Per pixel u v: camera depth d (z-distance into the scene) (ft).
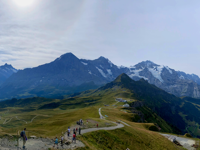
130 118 431.02
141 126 349.61
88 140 155.02
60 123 316.19
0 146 99.60
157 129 376.07
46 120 400.47
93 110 486.38
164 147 227.81
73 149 121.49
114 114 435.94
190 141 309.42
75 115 440.86
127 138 203.72
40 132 229.45
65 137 149.69
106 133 190.29
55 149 115.85
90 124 222.48
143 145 205.36
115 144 175.52
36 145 117.29
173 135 345.10
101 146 155.43
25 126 328.49
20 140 122.52
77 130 179.73
